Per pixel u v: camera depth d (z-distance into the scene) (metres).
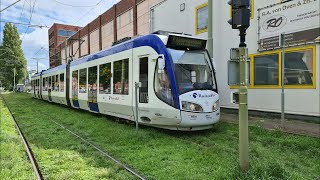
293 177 5.14
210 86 10.02
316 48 11.23
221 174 5.45
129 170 6.20
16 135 9.95
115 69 12.45
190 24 18.06
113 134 9.80
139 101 10.66
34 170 6.18
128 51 11.45
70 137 9.71
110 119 13.66
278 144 8.13
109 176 5.81
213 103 9.75
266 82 13.27
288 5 12.20
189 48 10.11
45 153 7.59
